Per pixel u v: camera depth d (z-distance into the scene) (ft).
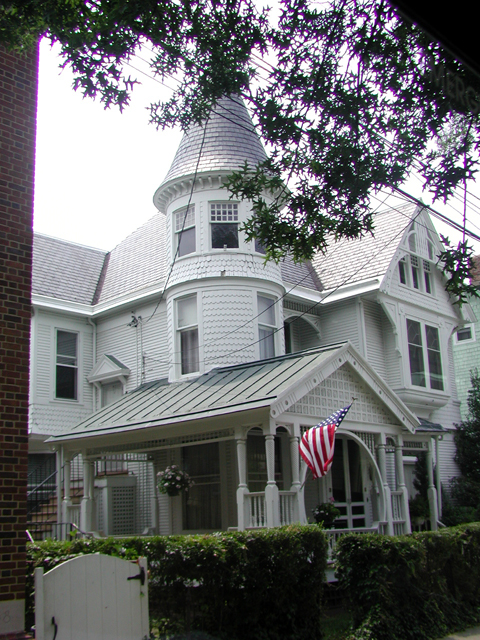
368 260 78.02
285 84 34.47
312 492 60.75
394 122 34.06
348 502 61.67
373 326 77.10
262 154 69.05
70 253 86.17
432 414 82.17
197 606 28.89
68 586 23.65
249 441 58.65
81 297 80.64
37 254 81.25
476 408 86.84
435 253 85.05
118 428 54.44
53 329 75.36
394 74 33.09
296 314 75.61
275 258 37.47
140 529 66.44
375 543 34.47
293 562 31.24
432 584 37.45
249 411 45.60
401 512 56.03
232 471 58.03
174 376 65.82
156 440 53.93
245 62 35.50
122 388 75.51
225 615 29.04
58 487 60.59
